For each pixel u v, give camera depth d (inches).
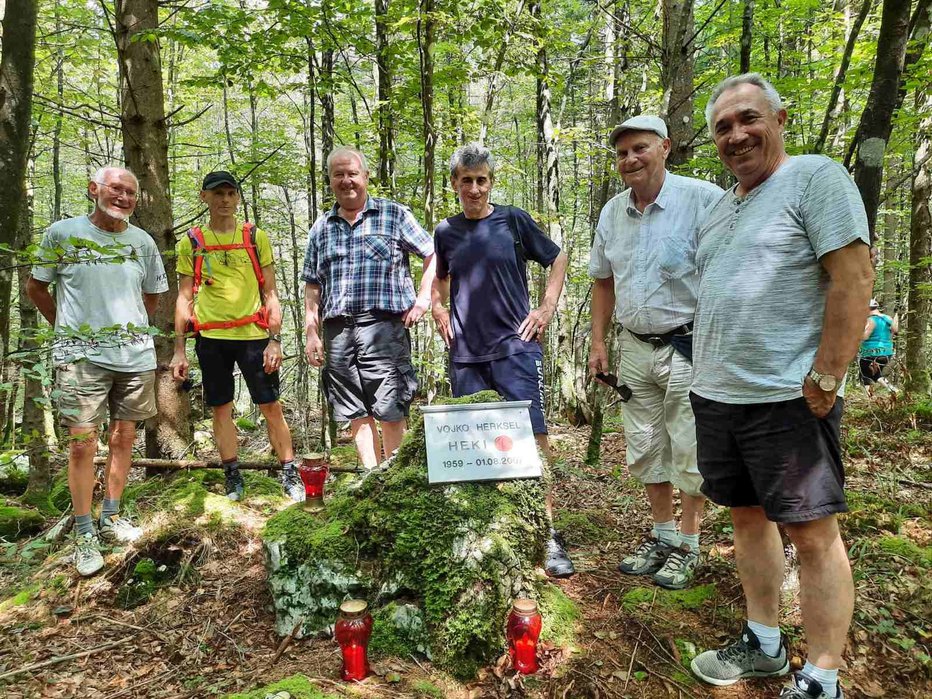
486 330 122.0
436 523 98.9
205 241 140.3
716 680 86.7
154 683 94.5
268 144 324.8
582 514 148.0
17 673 96.8
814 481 73.7
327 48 213.8
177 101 387.5
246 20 182.4
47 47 292.5
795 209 73.8
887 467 152.9
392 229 139.0
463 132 264.5
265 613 110.9
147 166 164.7
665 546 117.7
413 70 229.8
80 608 115.9
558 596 105.6
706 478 86.3
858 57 259.6
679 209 106.3
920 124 251.8
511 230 123.2
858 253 68.3
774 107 76.2
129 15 159.6
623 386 117.3
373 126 259.6
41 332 98.4
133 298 129.6
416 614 95.7
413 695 86.6
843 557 76.3
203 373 143.3
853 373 333.4
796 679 77.5
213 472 163.9
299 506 117.3
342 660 94.5
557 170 295.4
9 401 251.4
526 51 234.4
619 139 105.7
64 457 204.8
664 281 106.3
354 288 136.5
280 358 147.2
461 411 108.6
